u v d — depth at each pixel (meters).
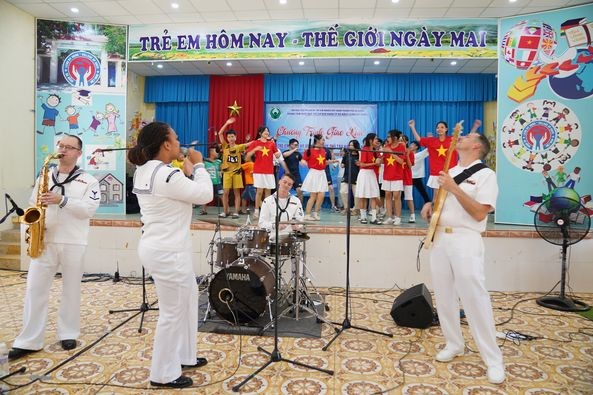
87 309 4.19
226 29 7.14
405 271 5.14
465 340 3.50
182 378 2.64
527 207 6.16
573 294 4.97
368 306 4.47
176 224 2.49
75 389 2.59
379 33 6.87
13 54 6.62
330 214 8.05
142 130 2.55
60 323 3.22
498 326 3.88
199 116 10.37
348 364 3.02
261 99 10.02
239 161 7.34
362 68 9.32
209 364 2.98
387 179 6.32
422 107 9.81
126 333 3.54
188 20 7.08
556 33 6.07
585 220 4.49
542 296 4.89
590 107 5.89
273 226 4.14
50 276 3.13
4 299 4.54
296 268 3.97
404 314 3.81
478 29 6.65
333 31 6.94
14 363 2.93
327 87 9.84
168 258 2.45
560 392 2.64
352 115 10.02
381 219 6.77
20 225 6.01
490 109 9.73
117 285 5.13
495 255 5.10
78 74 7.17
